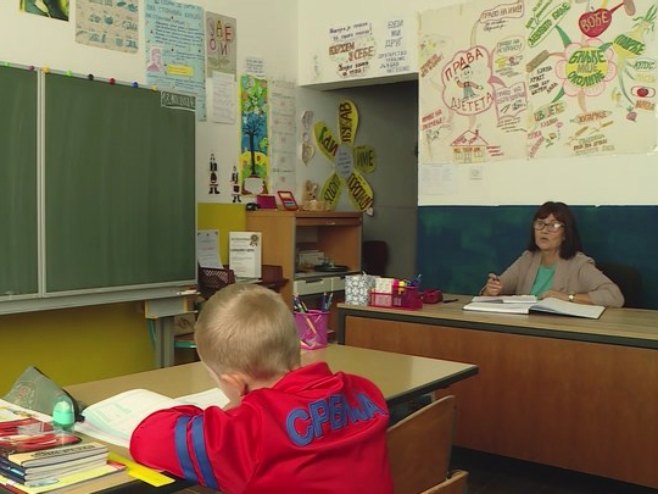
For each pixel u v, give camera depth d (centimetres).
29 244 328
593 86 406
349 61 502
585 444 290
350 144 562
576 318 308
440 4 459
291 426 119
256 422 119
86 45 391
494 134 442
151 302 388
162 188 388
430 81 466
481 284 451
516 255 438
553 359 294
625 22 394
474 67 447
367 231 575
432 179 468
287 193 507
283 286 469
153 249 384
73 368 370
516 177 436
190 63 447
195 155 406
